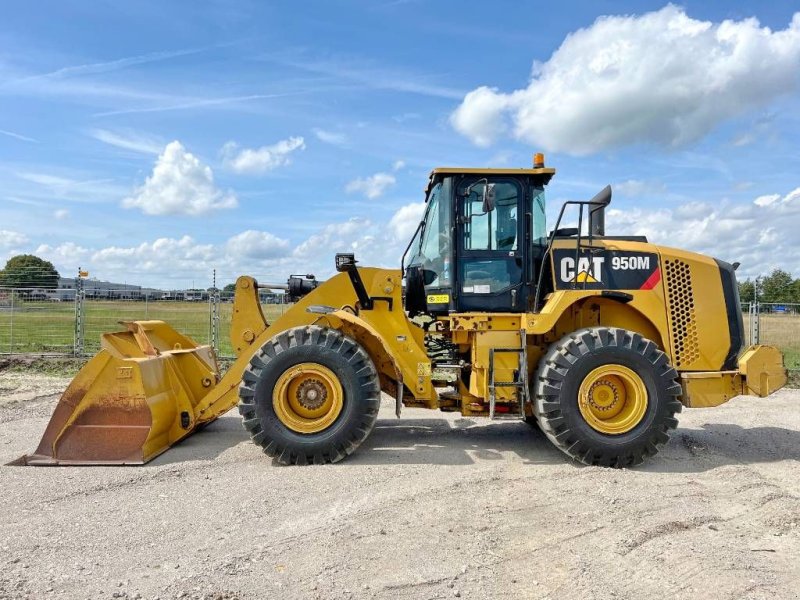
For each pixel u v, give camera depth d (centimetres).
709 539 372
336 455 529
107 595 293
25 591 296
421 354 581
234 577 313
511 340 577
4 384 979
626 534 376
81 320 1296
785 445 634
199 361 634
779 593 303
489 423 724
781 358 578
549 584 310
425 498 438
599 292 564
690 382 572
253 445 594
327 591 300
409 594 298
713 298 588
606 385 540
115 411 532
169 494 446
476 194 600
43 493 445
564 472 512
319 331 539
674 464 551
